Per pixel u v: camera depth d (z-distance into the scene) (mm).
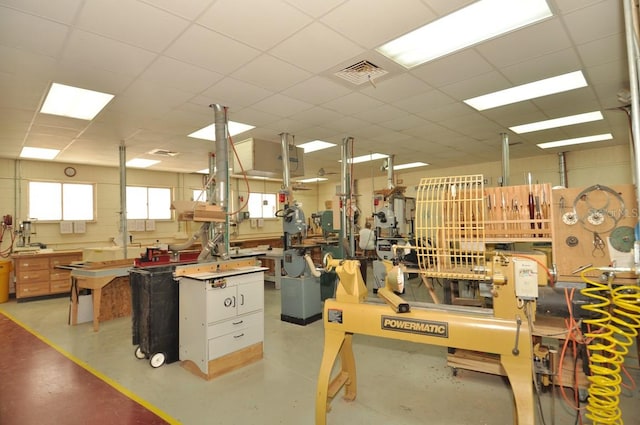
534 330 2307
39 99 3619
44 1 2059
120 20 2283
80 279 4363
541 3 2275
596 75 3422
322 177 10664
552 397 2240
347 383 2490
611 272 1877
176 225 8742
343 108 4219
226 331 2979
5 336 4023
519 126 5266
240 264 3402
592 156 7117
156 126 4707
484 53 2922
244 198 10250
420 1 2191
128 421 2283
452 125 5109
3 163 6430
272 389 2686
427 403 2439
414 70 3215
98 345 3707
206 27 2400
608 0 2234
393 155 7340
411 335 1864
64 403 2520
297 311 4383
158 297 3139
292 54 2830
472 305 3275
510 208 2930
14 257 5723
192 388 2711
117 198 7816
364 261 6309
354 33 2535
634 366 2846
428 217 2320
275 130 5188
